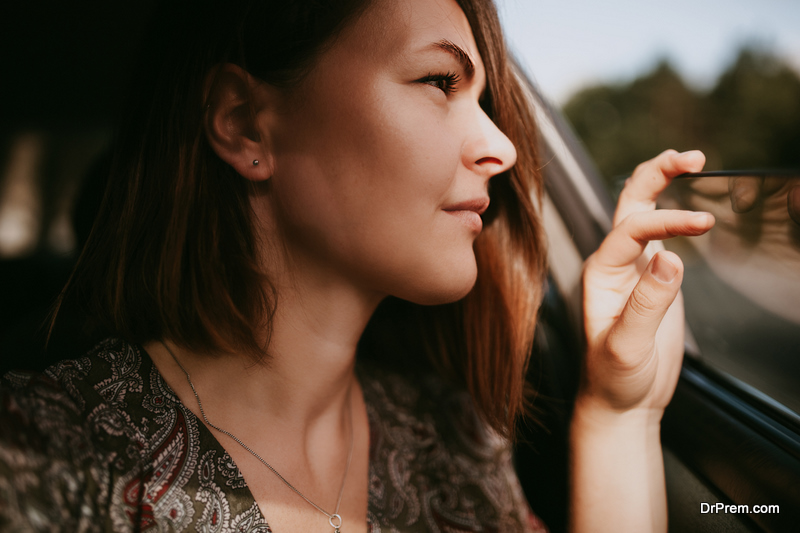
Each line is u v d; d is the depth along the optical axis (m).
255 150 0.82
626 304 0.92
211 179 0.85
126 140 0.91
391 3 0.76
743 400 1.00
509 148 0.83
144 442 0.76
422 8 0.78
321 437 0.93
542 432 1.32
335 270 0.84
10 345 1.20
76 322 1.23
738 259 0.96
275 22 0.78
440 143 0.77
